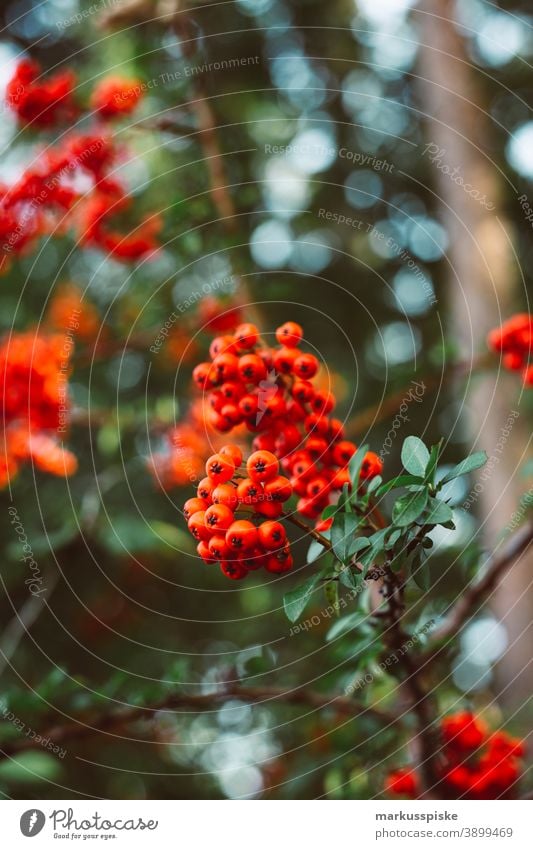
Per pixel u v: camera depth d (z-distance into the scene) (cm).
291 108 94
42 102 70
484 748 58
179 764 91
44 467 68
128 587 92
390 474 93
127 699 60
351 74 101
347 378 94
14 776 60
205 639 95
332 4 100
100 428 85
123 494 82
